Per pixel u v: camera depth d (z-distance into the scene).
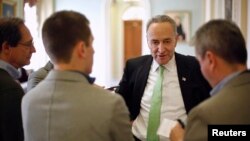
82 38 1.06
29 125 1.11
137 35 8.09
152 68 1.77
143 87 1.77
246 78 0.95
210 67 0.99
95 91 1.07
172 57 1.74
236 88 0.94
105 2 7.11
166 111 1.68
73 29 1.05
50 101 1.08
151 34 1.68
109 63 7.30
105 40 7.19
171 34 1.67
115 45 8.05
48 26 1.07
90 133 1.02
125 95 1.84
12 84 1.37
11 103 1.33
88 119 1.02
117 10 8.05
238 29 0.98
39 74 1.99
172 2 6.82
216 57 0.97
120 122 1.04
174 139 1.52
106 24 7.16
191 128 0.96
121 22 8.07
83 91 1.06
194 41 1.04
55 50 1.07
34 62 6.62
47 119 1.07
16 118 1.33
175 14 6.80
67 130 1.03
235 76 0.96
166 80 1.72
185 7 6.78
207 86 1.67
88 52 1.09
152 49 1.70
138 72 1.80
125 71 1.88
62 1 7.19
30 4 4.98
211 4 6.00
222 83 0.98
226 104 0.92
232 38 0.95
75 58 1.07
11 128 1.32
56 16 1.08
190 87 1.68
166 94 1.70
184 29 6.78
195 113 0.96
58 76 1.09
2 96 1.32
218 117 0.91
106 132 1.02
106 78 7.27
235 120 0.91
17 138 1.34
